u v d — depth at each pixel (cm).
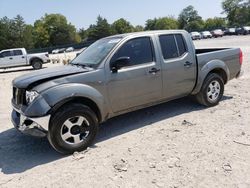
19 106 450
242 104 641
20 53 2147
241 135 470
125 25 11400
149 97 532
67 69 488
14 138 541
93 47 563
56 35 10262
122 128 546
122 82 490
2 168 422
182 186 338
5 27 8469
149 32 540
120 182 358
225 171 364
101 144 478
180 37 577
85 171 391
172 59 555
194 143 451
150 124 555
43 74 467
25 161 440
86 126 457
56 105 421
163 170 377
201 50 732
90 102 466
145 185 347
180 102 684
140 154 428
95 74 462
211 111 605
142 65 514
